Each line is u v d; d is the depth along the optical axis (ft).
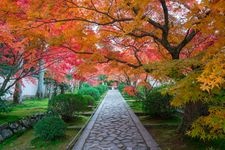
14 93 73.36
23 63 42.55
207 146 29.58
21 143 33.45
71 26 32.07
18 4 25.45
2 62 42.57
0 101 45.78
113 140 34.45
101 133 38.78
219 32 21.90
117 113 61.36
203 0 18.86
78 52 34.45
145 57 43.27
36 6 25.00
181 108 52.70
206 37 32.09
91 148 30.58
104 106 77.92
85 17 30.42
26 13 25.91
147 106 49.32
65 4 26.89
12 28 28.45
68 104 47.11
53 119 34.50
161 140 33.47
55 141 33.47
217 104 18.02
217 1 18.76
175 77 21.97
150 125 42.98
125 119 51.96
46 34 30.63
